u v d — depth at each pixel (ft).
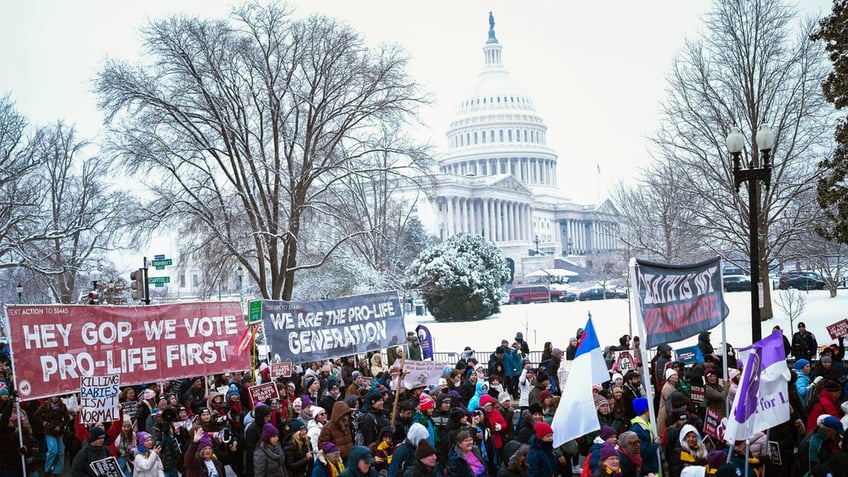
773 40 155.02
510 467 40.86
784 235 161.27
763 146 70.79
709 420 48.67
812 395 55.72
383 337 75.36
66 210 210.18
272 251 137.59
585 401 44.19
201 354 64.54
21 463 57.06
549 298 355.77
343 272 186.91
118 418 53.31
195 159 139.13
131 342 60.34
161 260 97.86
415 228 351.25
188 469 48.47
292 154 141.38
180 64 134.21
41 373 54.85
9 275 230.48
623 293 338.54
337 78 140.36
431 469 38.58
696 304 54.95
